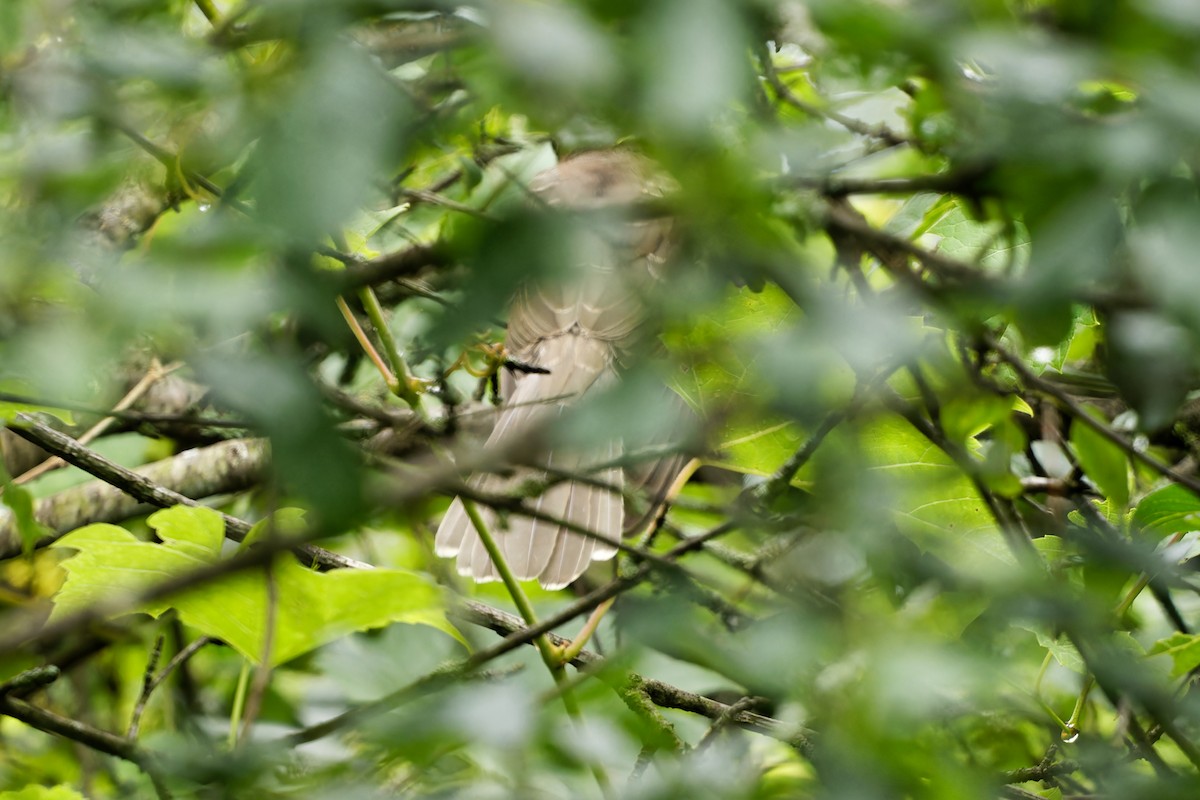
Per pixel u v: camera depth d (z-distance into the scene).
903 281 3.12
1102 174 2.68
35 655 6.53
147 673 5.29
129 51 3.09
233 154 2.78
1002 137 2.82
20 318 2.95
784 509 3.27
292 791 2.86
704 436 2.73
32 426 5.15
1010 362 4.03
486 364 5.87
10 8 3.89
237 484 7.40
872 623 2.59
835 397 2.88
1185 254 2.72
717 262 2.65
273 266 2.81
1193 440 5.03
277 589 3.85
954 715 3.08
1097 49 2.72
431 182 5.79
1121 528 4.87
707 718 5.37
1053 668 5.87
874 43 2.57
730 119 2.79
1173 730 3.79
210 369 2.41
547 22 2.29
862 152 4.39
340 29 2.52
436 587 4.05
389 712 3.28
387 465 2.98
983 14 2.83
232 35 3.15
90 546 4.52
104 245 3.84
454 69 3.16
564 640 5.56
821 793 2.55
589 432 2.44
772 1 2.49
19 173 3.33
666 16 2.21
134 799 5.66
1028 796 4.28
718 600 3.39
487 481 5.07
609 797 3.13
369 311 4.93
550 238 2.44
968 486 4.15
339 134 2.37
